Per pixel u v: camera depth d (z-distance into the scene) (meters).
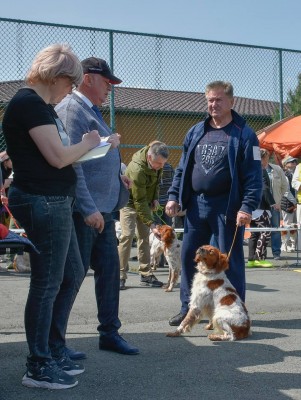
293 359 4.64
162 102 12.69
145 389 3.93
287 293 7.52
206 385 4.02
